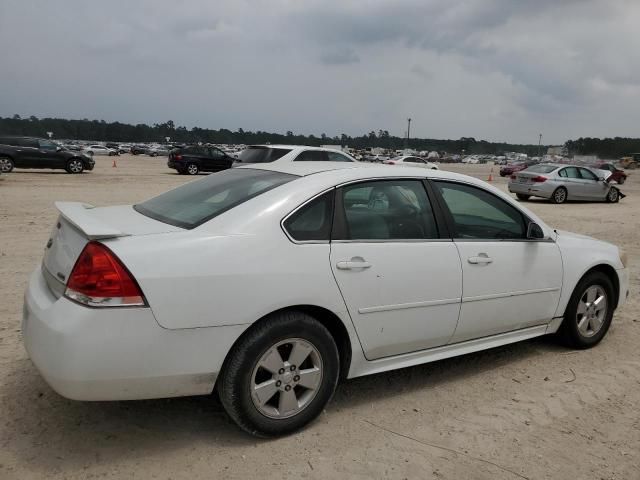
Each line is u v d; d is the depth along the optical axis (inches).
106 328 105.8
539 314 174.7
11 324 187.8
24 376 149.9
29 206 499.5
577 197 791.1
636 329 214.2
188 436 125.8
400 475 115.2
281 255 122.6
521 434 133.7
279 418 124.9
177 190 160.7
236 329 116.4
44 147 956.0
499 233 167.0
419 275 142.5
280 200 129.3
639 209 722.8
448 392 155.1
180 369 112.4
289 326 122.4
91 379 106.0
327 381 130.1
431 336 148.4
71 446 119.8
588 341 191.2
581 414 144.9
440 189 156.8
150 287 108.5
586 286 186.5
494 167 3127.5
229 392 118.4
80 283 108.2
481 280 155.9
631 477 118.3
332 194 135.8
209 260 114.7
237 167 170.6
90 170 1073.5
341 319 130.5
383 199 145.2
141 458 116.6
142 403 139.7
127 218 135.9
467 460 121.9
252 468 115.0
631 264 339.6
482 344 163.8
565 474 118.3
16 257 289.3
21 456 115.2
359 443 126.5
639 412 147.0
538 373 170.2
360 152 3390.7
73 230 122.5
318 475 113.8
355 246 133.9
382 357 142.2
